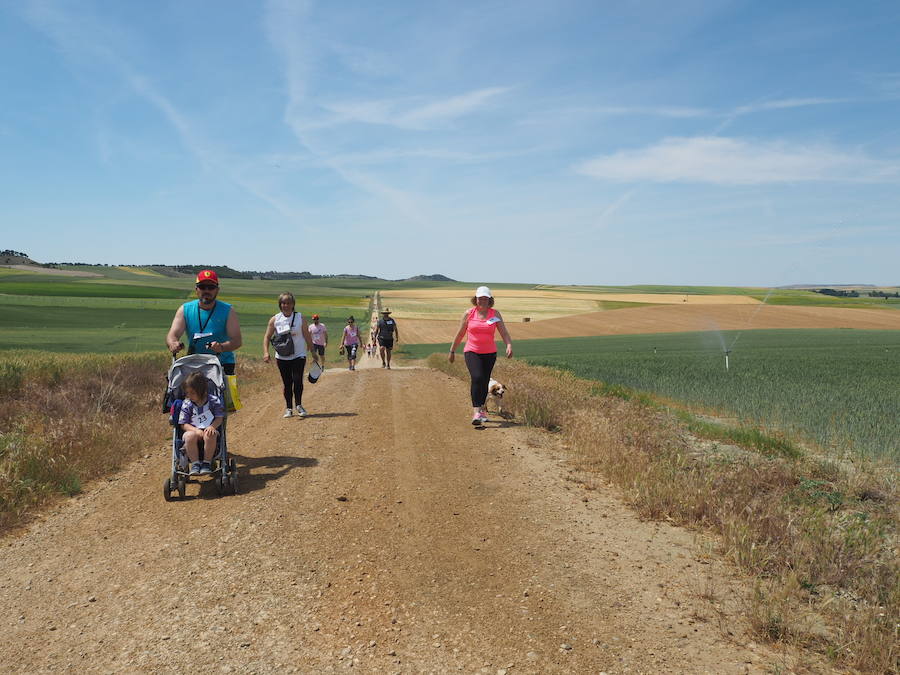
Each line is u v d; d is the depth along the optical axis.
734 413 11.68
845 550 4.40
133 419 10.01
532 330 67.06
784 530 4.76
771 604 3.69
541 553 4.66
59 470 6.52
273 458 7.52
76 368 13.03
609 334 62.69
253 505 5.75
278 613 3.72
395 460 7.38
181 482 6.05
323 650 3.31
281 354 10.09
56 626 3.60
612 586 4.09
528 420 9.73
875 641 3.22
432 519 5.38
